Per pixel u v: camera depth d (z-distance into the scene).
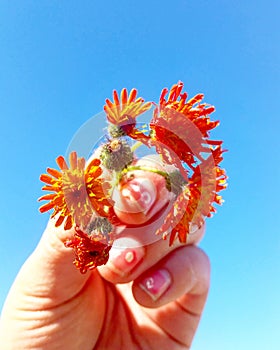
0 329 0.11
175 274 0.11
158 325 0.12
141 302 0.11
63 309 0.11
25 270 0.11
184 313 0.12
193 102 0.09
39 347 0.11
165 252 0.11
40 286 0.11
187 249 0.11
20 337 0.11
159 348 0.12
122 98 0.09
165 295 0.11
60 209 0.08
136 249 0.11
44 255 0.10
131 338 0.12
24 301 0.11
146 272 0.11
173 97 0.09
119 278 0.11
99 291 0.12
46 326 0.11
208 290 0.12
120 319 0.12
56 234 0.10
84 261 0.09
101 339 0.12
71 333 0.11
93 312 0.11
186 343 0.12
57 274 0.10
